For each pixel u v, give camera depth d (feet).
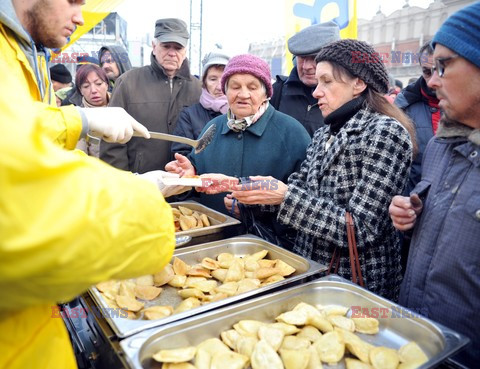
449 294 2.48
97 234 1.11
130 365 1.91
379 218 3.20
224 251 3.83
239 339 2.31
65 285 1.11
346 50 3.35
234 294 2.92
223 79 4.70
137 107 7.24
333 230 3.26
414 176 5.81
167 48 7.13
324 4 8.39
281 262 3.36
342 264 3.55
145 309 2.79
